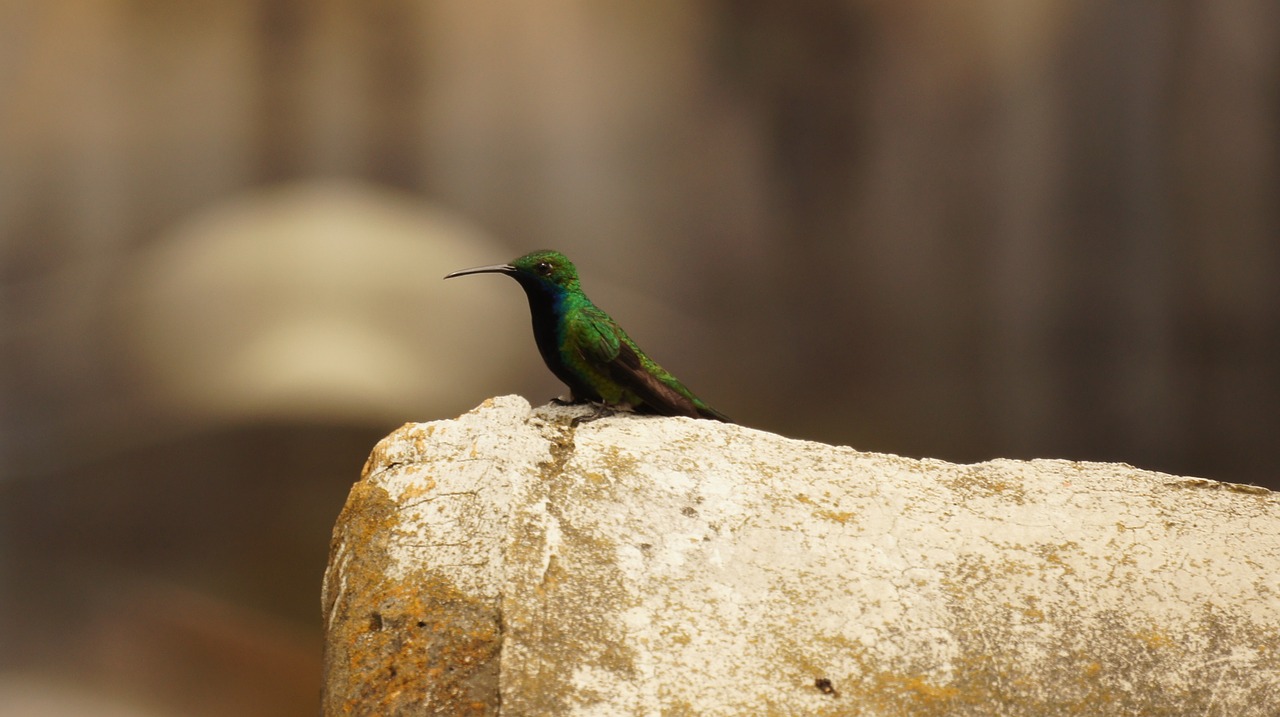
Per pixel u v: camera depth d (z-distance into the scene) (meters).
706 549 4.12
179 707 11.08
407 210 15.10
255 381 12.86
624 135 15.93
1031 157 15.91
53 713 10.51
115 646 11.51
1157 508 4.62
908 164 16.20
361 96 15.17
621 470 4.45
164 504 12.89
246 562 12.42
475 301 14.36
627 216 15.98
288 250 13.84
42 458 13.32
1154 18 15.38
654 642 3.73
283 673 11.50
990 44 15.82
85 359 13.87
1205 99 15.35
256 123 14.93
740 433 4.87
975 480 4.73
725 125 16.12
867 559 4.17
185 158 14.79
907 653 3.82
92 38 14.44
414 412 13.10
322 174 15.06
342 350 13.10
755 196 16.22
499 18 15.47
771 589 3.99
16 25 14.19
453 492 4.24
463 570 3.93
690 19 15.92
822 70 16.19
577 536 4.08
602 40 15.78
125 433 13.26
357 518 4.27
